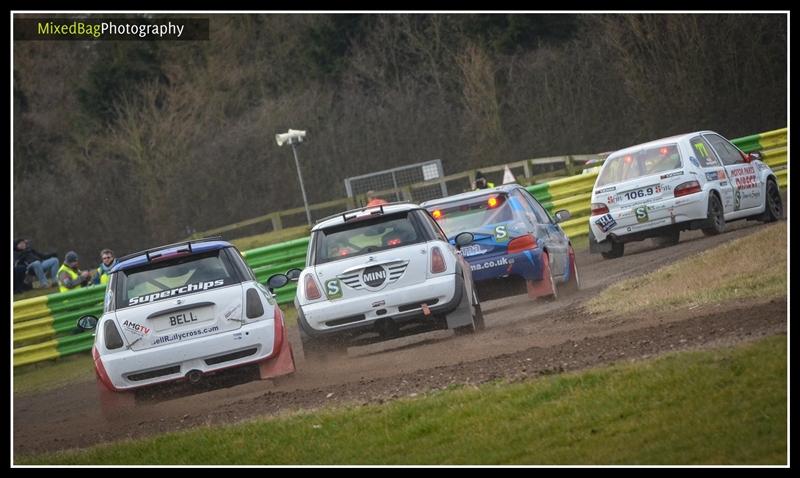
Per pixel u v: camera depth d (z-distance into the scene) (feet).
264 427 116.88
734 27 510.99
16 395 214.48
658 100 524.52
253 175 615.57
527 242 186.80
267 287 173.37
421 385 126.31
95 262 612.29
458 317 158.92
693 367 105.60
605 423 98.53
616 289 187.01
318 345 158.81
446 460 97.35
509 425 102.99
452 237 187.32
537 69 588.50
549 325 163.63
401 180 593.83
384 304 156.97
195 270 145.79
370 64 655.35
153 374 142.31
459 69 633.61
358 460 101.45
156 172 605.73
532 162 495.82
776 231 191.93
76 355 263.08
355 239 160.76
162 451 114.62
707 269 180.24
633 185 245.04
